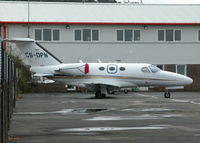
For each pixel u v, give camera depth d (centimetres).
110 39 12306
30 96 9669
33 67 9400
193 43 12594
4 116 3062
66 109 6103
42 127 4156
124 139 3409
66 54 12138
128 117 4988
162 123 4406
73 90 11731
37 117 5059
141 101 7688
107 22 12212
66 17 12294
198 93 10975
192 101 7669
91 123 4441
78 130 3928
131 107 6359
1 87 2906
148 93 10950
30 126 4234
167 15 12838
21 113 5562
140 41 12412
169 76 9162
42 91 11431
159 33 12512
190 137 3503
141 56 12425
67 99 8450
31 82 10894
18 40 9156
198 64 12606
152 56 12469
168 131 3838
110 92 10594
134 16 12656
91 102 7469
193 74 12569
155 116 5084
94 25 12231
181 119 4756
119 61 12319
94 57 12238
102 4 13250
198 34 12638
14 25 11969
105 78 9250
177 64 12538
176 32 12562
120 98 8731
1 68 2900
